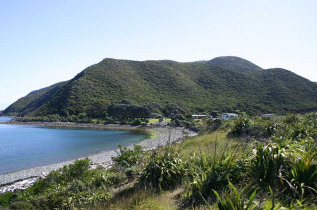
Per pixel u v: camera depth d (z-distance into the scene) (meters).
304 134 9.38
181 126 64.38
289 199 3.80
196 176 5.54
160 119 79.44
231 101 103.12
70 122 81.88
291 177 4.25
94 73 113.69
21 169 22.03
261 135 11.33
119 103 91.69
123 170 11.22
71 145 36.72
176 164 7.26
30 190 11.18
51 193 9.07
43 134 53.44
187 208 4.55
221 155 5.96
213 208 3.95
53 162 24.94
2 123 89.19
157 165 7.13
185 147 13.01
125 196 6.24
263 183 4.58
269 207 3.15
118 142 39.75
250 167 5.12
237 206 3.43
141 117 83.62
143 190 6.09
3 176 19.61
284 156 4.54
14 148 33.91
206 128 22.73
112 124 75.88
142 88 112.75
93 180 10.04
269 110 85.94
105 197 7.20
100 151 31.27
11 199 10.44
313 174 4.01
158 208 4.80
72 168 12.12
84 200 7.89
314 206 3.53
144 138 44.91
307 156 4.50
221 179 4.97
